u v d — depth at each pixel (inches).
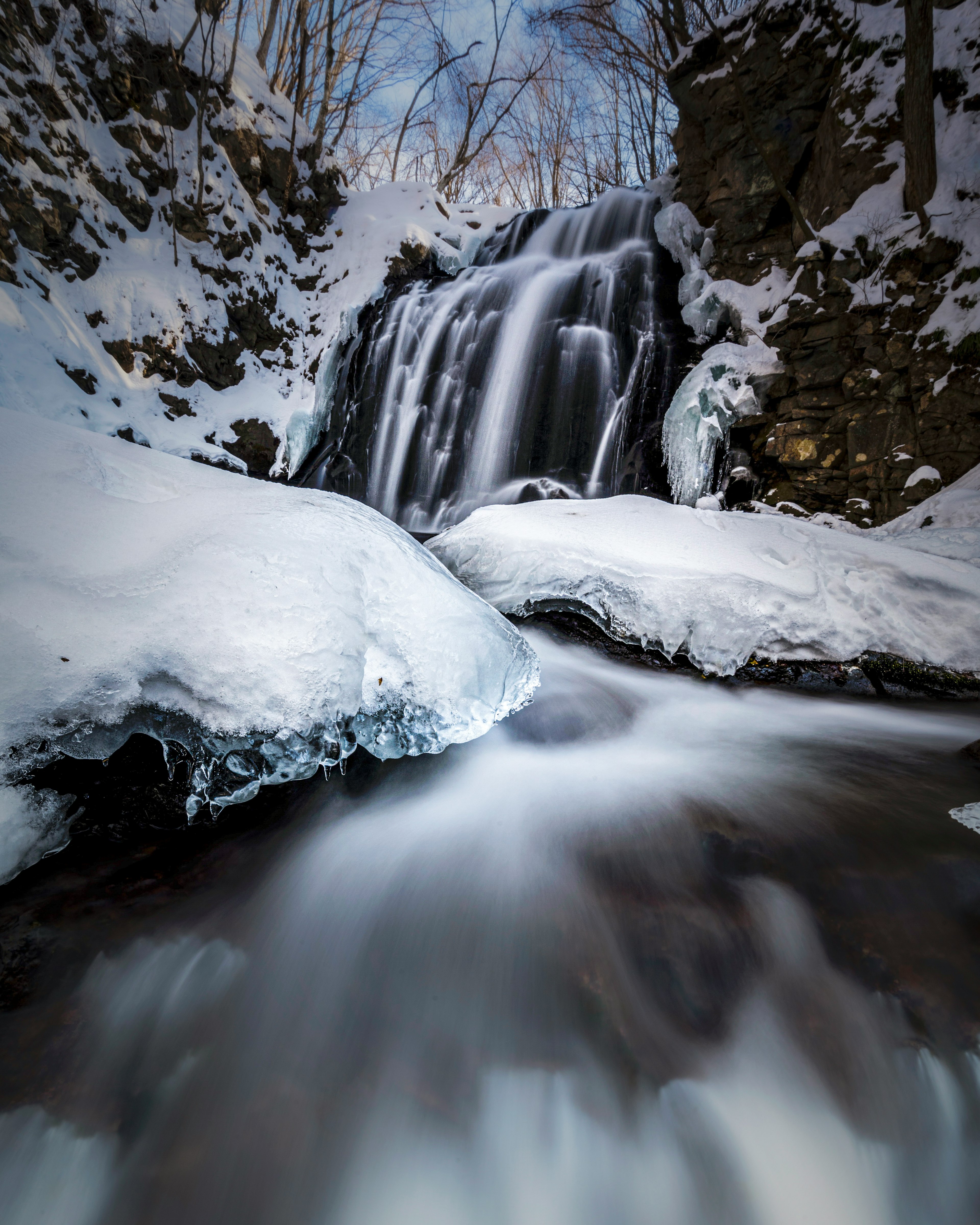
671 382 337.1
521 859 94.7
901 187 285.0
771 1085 68.7
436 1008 74.3
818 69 331.6
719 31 372.8
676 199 414.0
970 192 255.1
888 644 150.9
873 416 267.6
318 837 96.0
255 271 398.0
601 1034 70.0
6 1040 63.9
